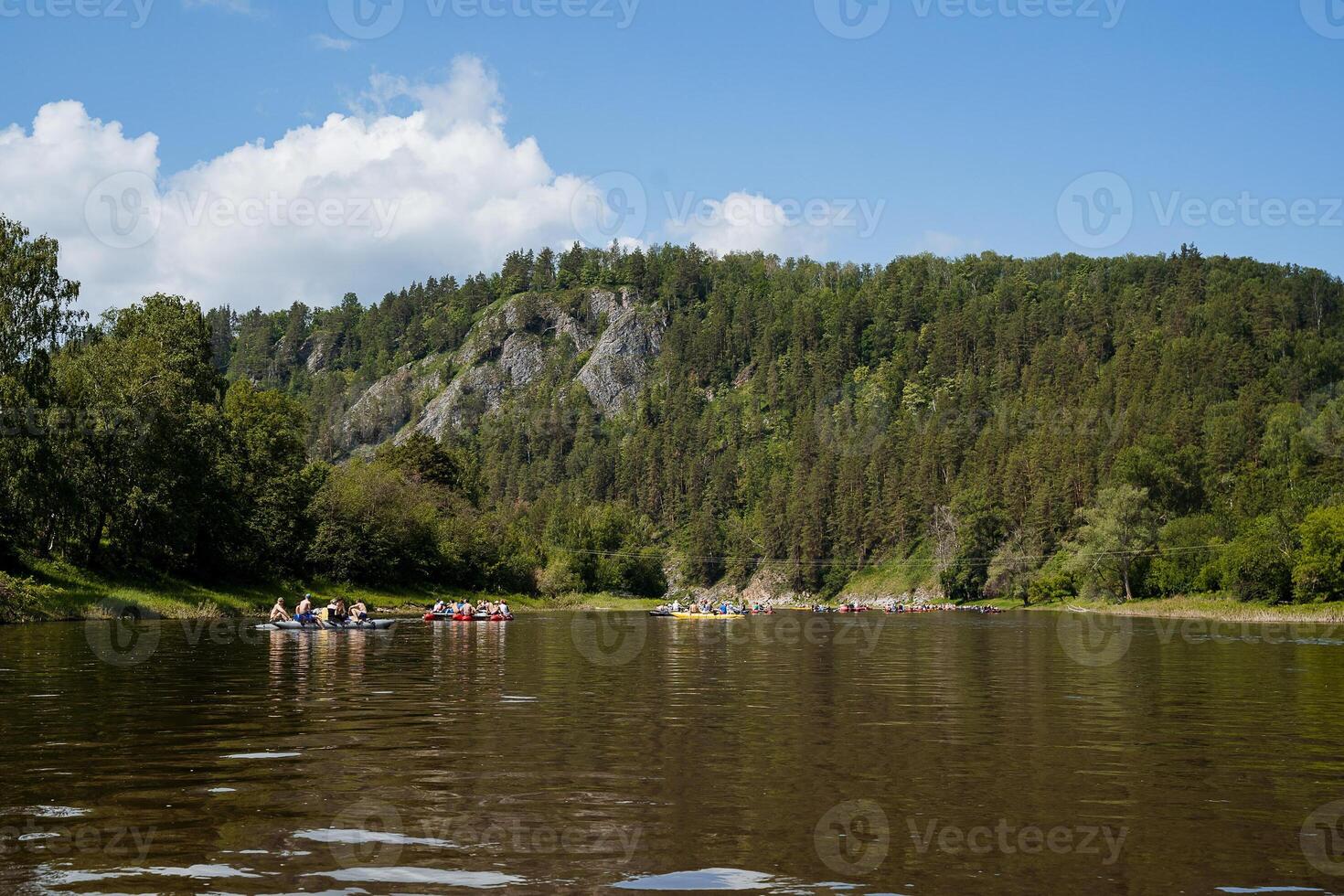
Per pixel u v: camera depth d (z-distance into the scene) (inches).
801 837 463.8
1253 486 5162.4
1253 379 7278.5
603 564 7165.4
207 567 3238.2
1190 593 4726.9
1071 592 5669.3
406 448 6200.8
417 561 4530.0
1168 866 426.6
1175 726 812.6
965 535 6924.2
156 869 408.8
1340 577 3811.5
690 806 518.0
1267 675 1316.4
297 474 4104.3
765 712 879.7
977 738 741.3
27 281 2518.5
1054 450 6840.6
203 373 3503.9
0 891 383.6
